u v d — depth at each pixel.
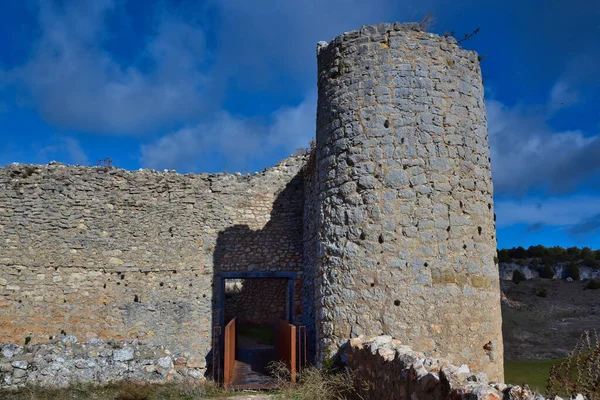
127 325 12.08
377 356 5.95
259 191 13.42
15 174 12.39
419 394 4.48
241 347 14.36
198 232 12.84
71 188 12.48
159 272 12.46
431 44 8.09
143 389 9.51
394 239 7.41
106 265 12.27
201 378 10.41
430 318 7.18
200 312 12.45
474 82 8.31
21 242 12.05
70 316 11.91
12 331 11.65
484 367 7.28
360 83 8.04
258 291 17.47
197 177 13.12
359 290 7.41
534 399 3.36
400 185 7.56
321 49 8.89
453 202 7.61
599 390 3.89
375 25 8.20
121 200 12.64
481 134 8.20
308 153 13.52
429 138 7.72
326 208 8.12
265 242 13.16
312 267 11.66
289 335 9.09
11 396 9.02
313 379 7.17
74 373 10.05
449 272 7.35
